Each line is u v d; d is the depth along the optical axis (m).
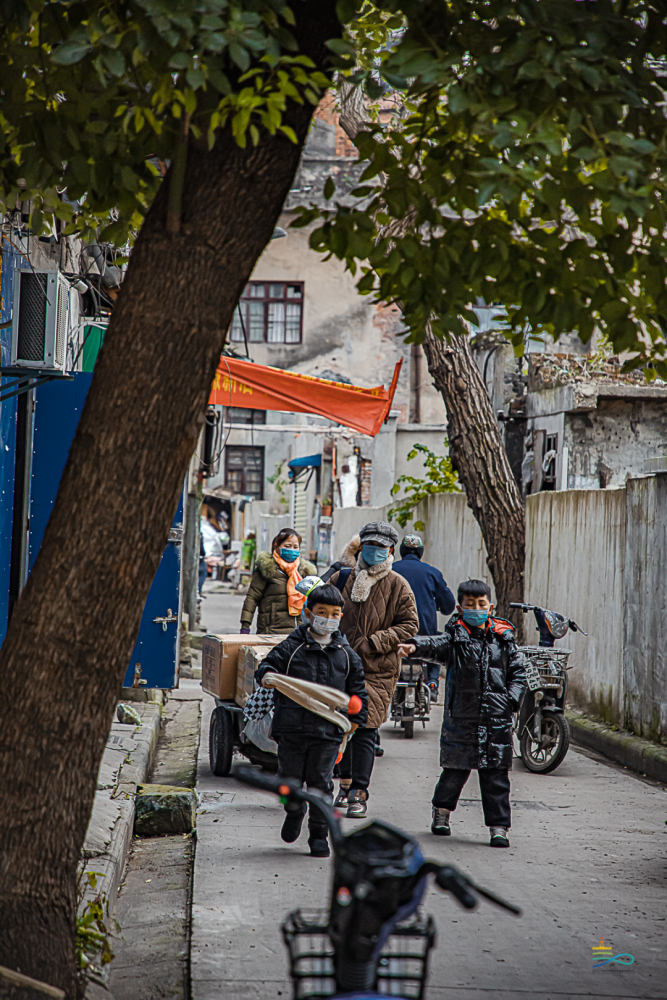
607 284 6.34
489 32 5.52
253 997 5.59
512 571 16.70
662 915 7.29
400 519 25.02
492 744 8.99
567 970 6.21
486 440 16.69
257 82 4.72
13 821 4.55
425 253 6.62
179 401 4.64
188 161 4.81
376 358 47.28
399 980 3.71
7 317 9.99
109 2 5.10
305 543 43.16
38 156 6.53
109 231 7.08
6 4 5.30
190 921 6.84
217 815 9.75
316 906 7.12
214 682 11.66
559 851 8.89
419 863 3.49
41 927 4.60
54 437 12.02
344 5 5.05
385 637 10.38
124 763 10.70
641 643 13.48
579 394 18.48
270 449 61.72
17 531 11.83
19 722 4.55
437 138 6.50
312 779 8.35
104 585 4.55
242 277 4.81
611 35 5.25
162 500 4.64
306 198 45.81
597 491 15.26
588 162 5.24
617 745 13.30
